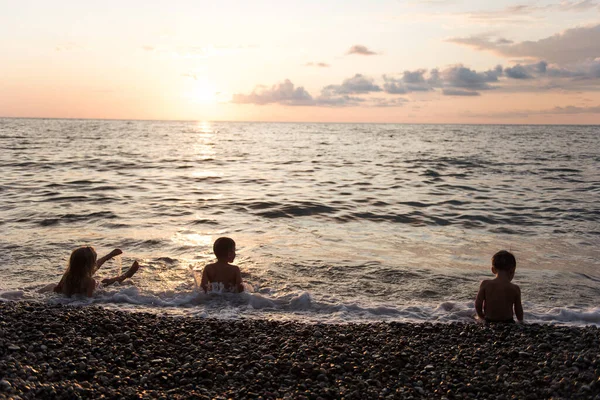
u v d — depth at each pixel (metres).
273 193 17.47
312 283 7.49
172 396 3.80
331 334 5.27
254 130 144.12
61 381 3.93
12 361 4.12
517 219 13.16
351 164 30.61
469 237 10.92
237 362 4.48
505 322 5.85
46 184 18.36
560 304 6.77
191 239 10.16
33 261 8.30
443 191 18.61
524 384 4.06
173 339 5.00
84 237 10.12
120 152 38.00
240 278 6.87
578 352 4.68
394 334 5.32
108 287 6.98
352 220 12.73
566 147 53.94
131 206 14.13
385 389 4.00
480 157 37.25
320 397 3.86
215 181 20.97
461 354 4.70
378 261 8.76
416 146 55.44
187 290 6.95
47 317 5.39
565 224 12.55
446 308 6.49
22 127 108.94
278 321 5.71
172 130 123.94
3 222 11.40
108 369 4.21
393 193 17.86
